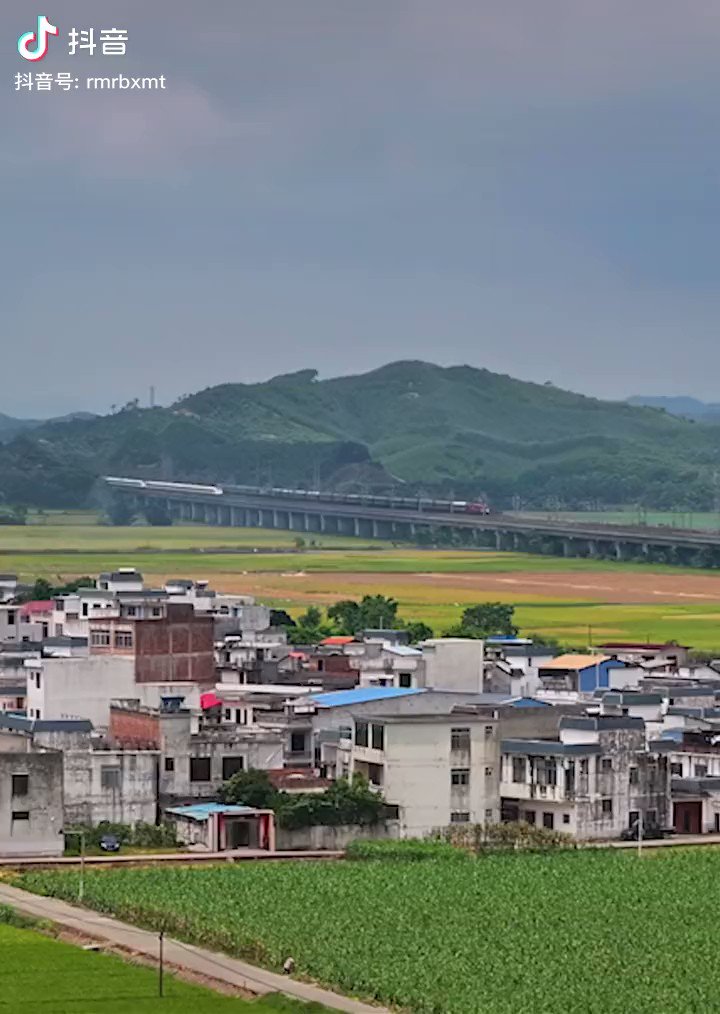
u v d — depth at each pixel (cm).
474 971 18925
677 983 18612
